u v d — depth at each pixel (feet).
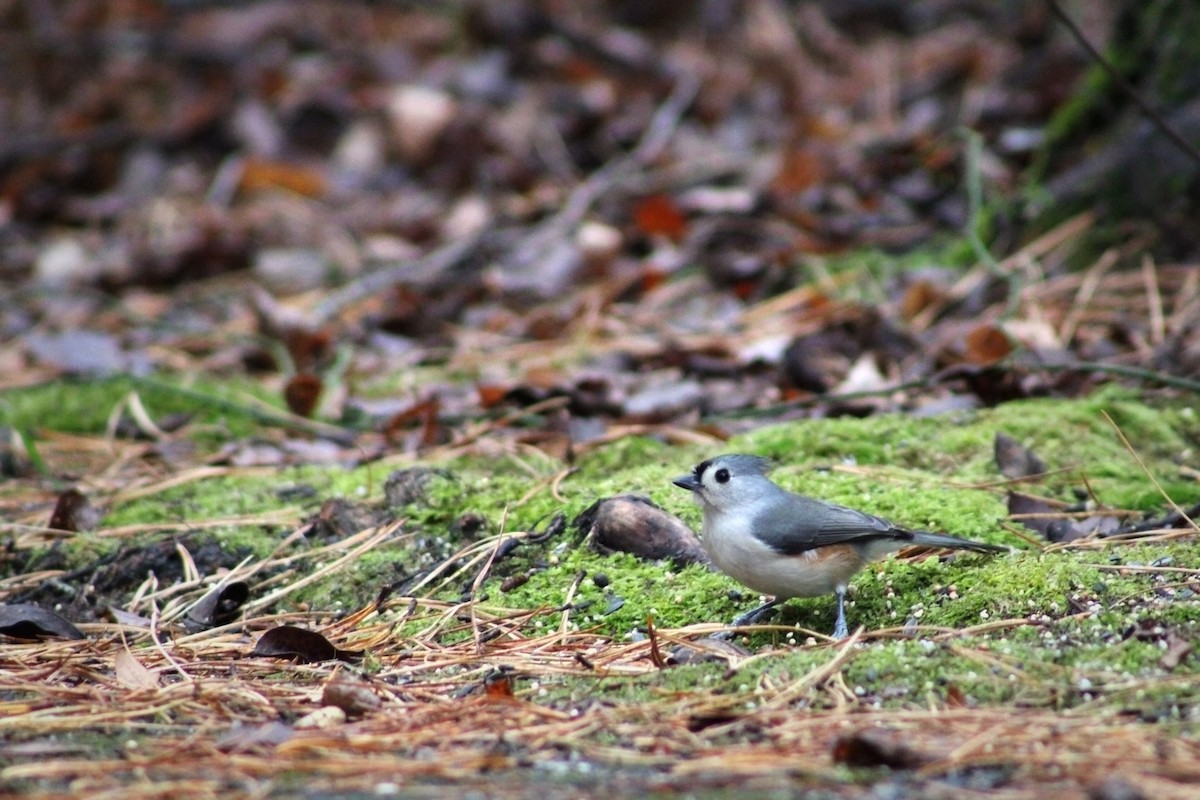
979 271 45.21
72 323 50.11
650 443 34.78
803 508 25.27
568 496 31.19
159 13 74.33
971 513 28.96
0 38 72.54
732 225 52.08
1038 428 33.50
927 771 18.11
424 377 42.78
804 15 69.62
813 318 43.39
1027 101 56.39
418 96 63.41
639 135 61.87
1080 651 22.25
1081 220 45.73
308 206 60.03
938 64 62.90
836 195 52.80
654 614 26.48
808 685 21.67
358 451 37.42
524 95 65.00
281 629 25.18
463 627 26.55
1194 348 37.93
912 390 37.70
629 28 70.74
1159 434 33.37
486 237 54.75
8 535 32.14
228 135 65.31
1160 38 46.29
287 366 44.55
